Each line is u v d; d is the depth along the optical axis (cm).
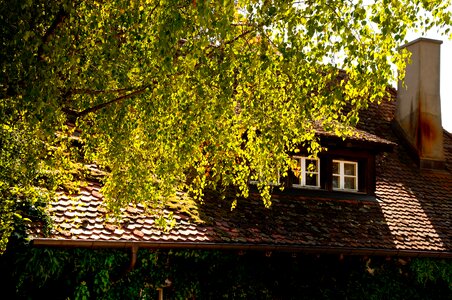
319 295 1073
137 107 621
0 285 794
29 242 770
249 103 655
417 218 1245
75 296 830
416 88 1497
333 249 1039
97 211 885
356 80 593
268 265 1032
